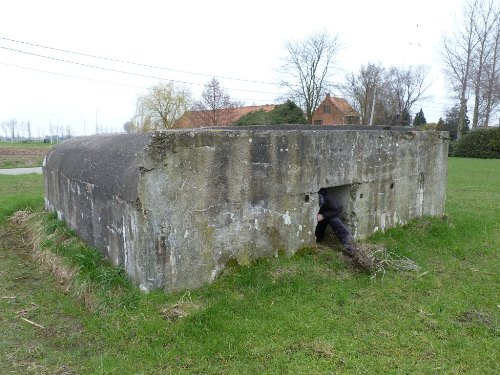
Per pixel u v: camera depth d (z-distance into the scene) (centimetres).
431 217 810
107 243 550
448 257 654
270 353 381
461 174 1967
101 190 539
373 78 4900
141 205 448
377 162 679
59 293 524
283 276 520
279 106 3631
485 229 807
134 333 410
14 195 1209
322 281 528
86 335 418
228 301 462
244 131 511
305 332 415
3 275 591
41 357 386
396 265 586
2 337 421
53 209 834
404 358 380
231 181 507
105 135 690
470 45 4022
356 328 430
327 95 5100
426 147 782
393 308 477
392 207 723
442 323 443
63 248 626
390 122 5191
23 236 794
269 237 549
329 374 353
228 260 515
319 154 588
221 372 356
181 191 469
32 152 4034
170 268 469
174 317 430
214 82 4112
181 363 368
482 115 4666
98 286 488
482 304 495
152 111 3609
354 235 654
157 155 450
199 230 487
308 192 581
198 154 477
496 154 3428
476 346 401
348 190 650
